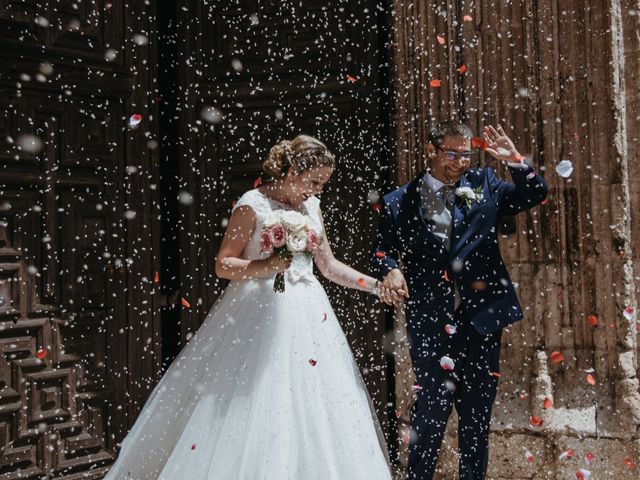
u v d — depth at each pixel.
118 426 4.36
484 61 4.20
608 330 3.99
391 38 4.43
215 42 4.81
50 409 4.05
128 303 4.47
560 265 4.07
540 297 4.09
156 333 4.60
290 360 3.00
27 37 4.04
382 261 3.53
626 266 3.98
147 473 3.17
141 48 4.58
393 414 4.67
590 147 4.04
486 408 3.48
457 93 4.24
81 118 4.29
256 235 3.21
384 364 4.58
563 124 4.08
